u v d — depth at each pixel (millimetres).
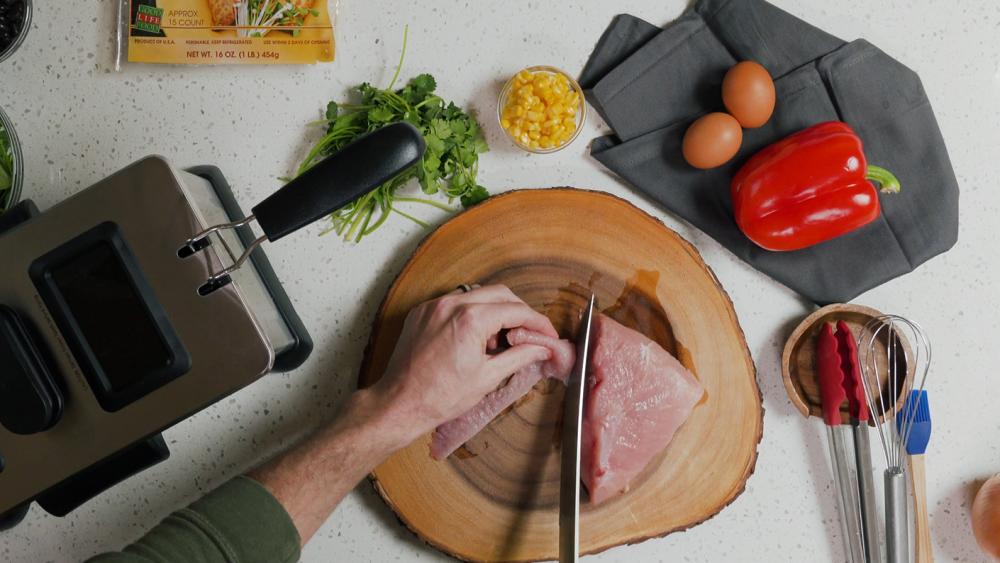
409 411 981
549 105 1091
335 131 1135
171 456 1171
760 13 1140
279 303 1049
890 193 1147
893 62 1141
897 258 1147
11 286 833
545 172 1190
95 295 833
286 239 1174
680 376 1070
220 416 1170
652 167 1152
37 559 1170
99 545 1169
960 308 1192
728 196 1149
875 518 1104
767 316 1195
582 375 1027
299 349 1059
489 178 1188
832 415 1113
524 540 1104
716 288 1122
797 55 1145
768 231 1083
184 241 823
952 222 1146
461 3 1192
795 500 1196
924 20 1197
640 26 1170
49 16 1183
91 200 832
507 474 1104
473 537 1104
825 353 1120
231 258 915
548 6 1193
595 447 1075
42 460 849
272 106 1188
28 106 1186
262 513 851
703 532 1197
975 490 1201
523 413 1107
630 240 1121
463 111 1193
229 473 1171
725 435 1121
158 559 780
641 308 1125
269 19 1132
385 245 1180
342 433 957
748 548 1196
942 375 1196
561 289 1122
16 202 1117
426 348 989
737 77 1082
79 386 833
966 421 1191
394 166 770
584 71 1189
